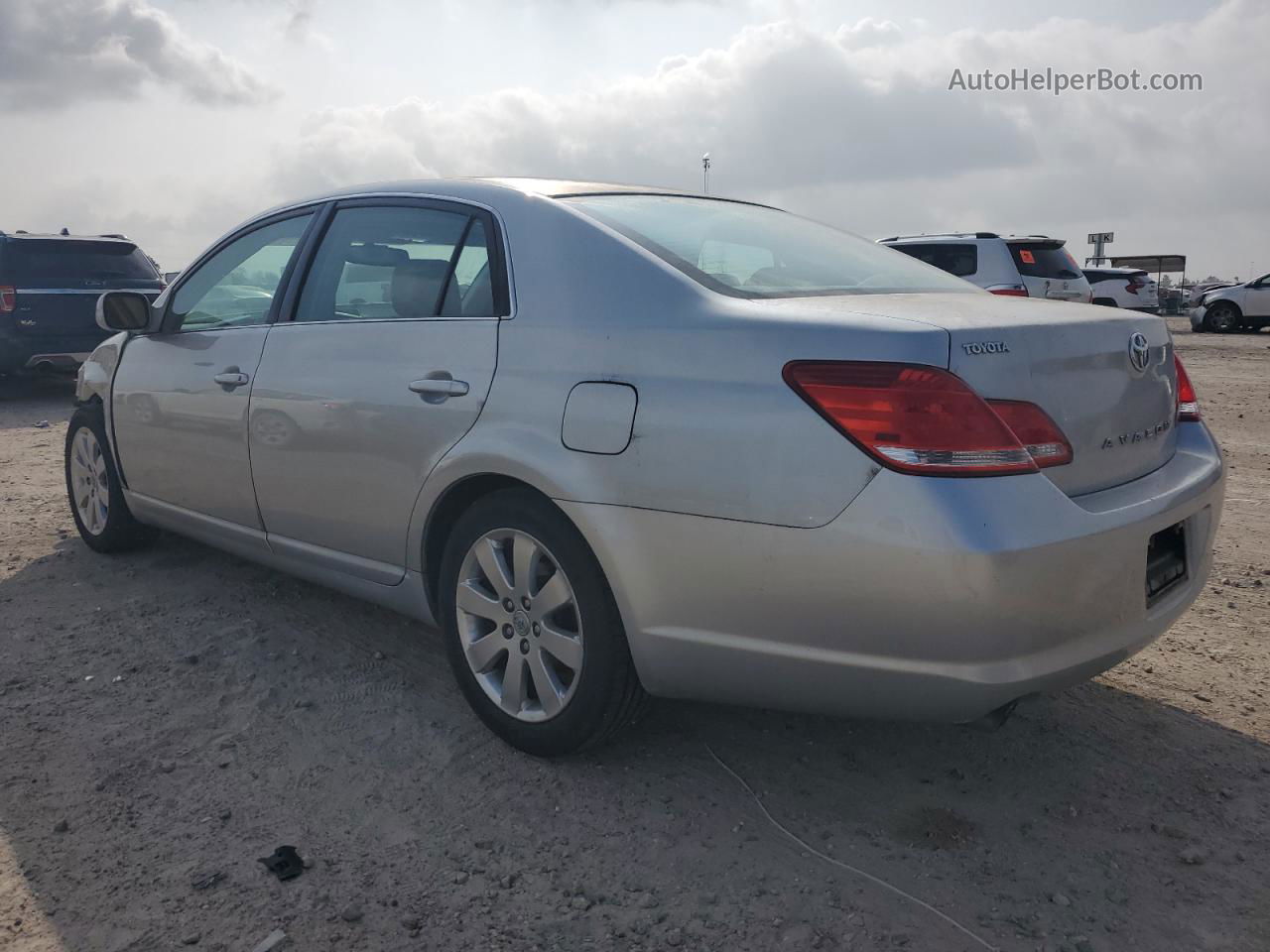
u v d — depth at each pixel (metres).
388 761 2.99
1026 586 2.22
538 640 2.89
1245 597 4.35
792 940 2.23
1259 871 2.47
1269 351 17.81
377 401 3.21
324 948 2.20
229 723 3.22
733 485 2.42
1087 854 2.54
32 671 3.59
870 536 2.25
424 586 3.22
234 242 4.16
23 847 2.55
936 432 2.22
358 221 3.61
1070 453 2.43
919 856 2.54
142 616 4.12
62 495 6.33
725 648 2.51
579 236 2.91
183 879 2.43
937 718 2.36
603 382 2.66
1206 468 2.89
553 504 2.78
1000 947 2.21
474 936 2.25
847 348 2.32
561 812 2.72
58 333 10.88
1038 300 2.92
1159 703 3.35
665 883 2.43
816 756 3.02
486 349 2.95
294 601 4.28
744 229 3.26
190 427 4.03
